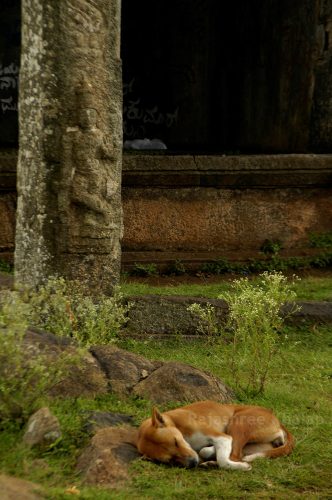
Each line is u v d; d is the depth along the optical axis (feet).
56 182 24.81
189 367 19.72
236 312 22.45
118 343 25.55
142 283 36.81
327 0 42.88
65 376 18.22
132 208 39.29
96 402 18.15
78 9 24.71
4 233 37.93
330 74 43.01
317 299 32.01
